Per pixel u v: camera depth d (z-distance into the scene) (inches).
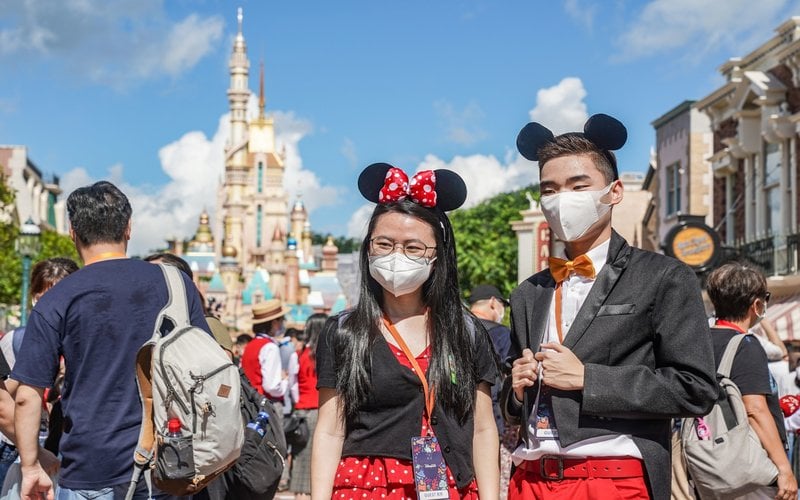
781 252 949.2
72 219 196.9
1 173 1638.8
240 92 5359.3
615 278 170.4
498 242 2802.7
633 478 163.6
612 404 160.4
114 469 183.5
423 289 177.2
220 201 5502.0
